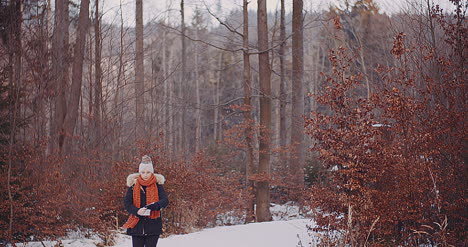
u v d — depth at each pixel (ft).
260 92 55.72
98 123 49.73
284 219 57.52
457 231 23.54
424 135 23.56
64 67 40.81
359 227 23.98
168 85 113.19
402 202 23.76
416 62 29.50
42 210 29.58
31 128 35.24
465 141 24.56
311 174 65.41
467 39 26.08
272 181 56.95
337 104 25.58
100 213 35.83
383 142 24.79
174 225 38.11
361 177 24.23
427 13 35.22
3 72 33.14
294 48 66.44
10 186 28.84
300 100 66.44
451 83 24.95
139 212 19.25
